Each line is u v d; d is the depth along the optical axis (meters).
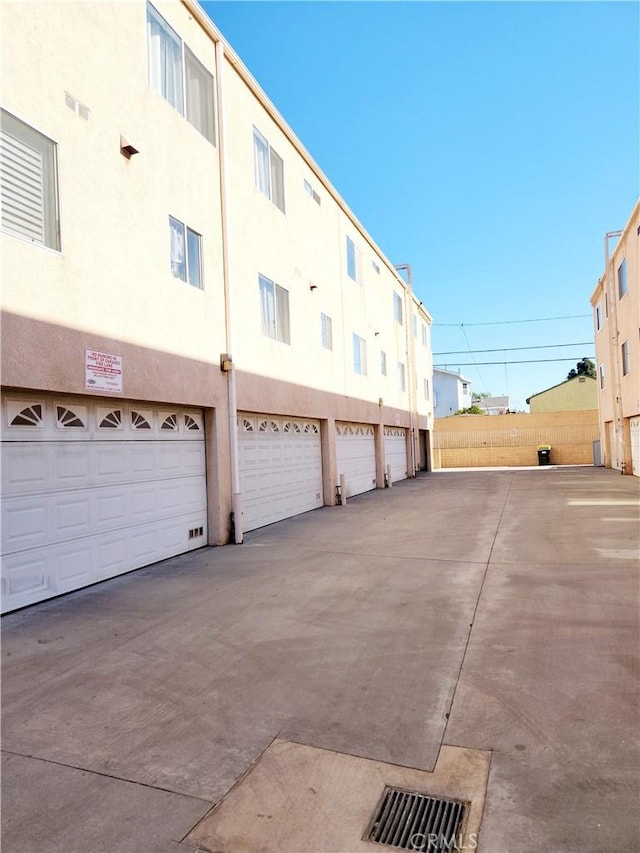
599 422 28.34
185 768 3.02
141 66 7.60
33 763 3.06
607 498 14.09
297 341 12.71
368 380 18.48
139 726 3.46
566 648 4.53
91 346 6.51
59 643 4.82
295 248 12.77
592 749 3.10
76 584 6.46
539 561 7.48
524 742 3.20
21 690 3.94
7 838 2.49
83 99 6.53
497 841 2.43
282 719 3.53
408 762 3.04
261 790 2.83
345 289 16.34
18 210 5.67
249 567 7.58
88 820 2.60
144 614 5.59
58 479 6.27
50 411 6.20
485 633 4.92
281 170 12.21
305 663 4.38
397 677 4.09
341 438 16.14
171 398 7.95
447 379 57.25
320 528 10.79
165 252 7.95
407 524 11.02
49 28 6.07
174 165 8.23
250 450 10.77
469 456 33.38
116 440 7.20
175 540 8.32
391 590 6.34
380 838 2.49
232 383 9.42
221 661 4.43
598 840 2.42
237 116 10.29
